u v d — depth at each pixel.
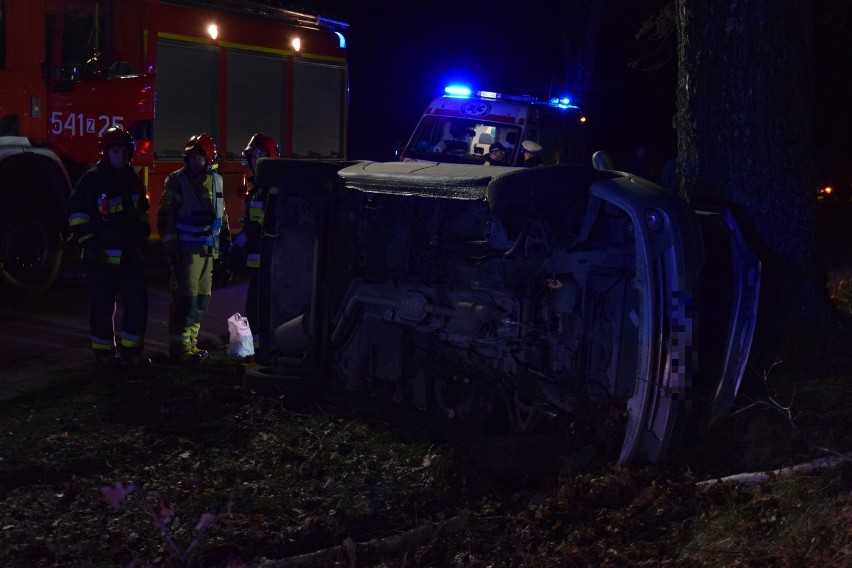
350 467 4.88
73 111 9.06
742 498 3.79
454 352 5.13
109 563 3.75
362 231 5.61
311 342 5.82
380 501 4.46
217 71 10.70
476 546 3.90
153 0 9.40
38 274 8.92
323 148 12.82
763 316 5.23
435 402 5.31
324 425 5.46
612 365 4.46
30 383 6.12
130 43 9.30
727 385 4.57
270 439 5.23
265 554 3.91
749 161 5.27
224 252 7.25
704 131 5.39
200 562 3.77
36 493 4.39
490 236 4.94
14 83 8.79
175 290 6.77
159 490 4.47
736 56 5.23
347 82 13.14
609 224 4.52
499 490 4.58
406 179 5.28
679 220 4.20
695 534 3.62
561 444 4.53
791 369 4.94
